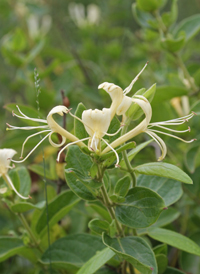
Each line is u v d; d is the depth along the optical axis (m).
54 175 0.47
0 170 0.36
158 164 0.34
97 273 0.38
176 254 0.47
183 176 0.33
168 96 0.49
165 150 0.33
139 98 0.33
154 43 0.81
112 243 0.35
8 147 0.51
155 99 0.49
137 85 0.62
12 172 0.41
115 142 0.33
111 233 0.35
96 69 0.80
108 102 0.67
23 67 0.73
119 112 0.32
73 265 0.39
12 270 0.52
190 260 0.44
